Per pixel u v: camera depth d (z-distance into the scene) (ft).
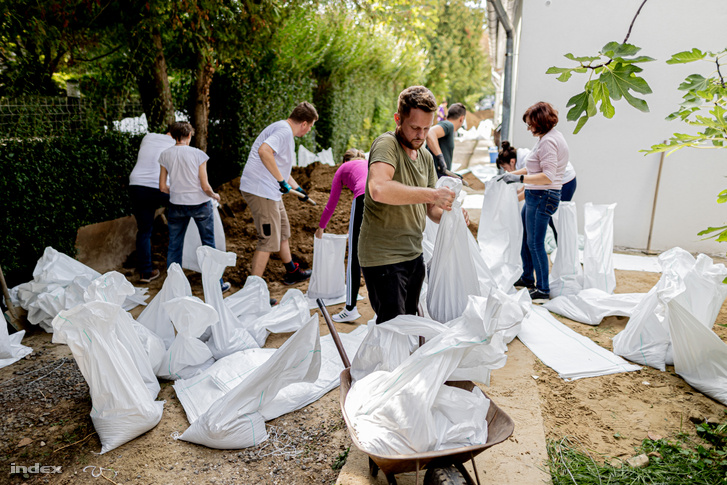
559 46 20.94
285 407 10.29
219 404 9.43
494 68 65.05
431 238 14.87
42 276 14.55
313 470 8.70
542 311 14.92
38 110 16.67
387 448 6.88
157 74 21.40
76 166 17.76
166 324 12.71
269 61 28.40
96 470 8.75
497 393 10.61
